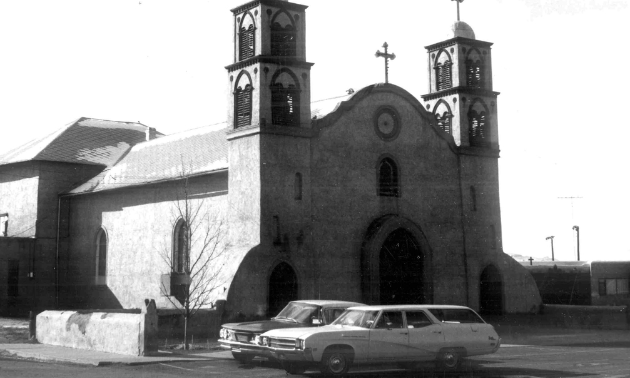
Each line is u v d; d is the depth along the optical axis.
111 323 25.17
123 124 53.97
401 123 36.75
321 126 34.00
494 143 39.97
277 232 32.16
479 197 38.94
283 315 22.45
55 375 18.97
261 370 20.34
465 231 38.09
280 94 33.19
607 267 53.31
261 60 32.59
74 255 45.34
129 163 45.03
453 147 38.44
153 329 23.86
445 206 37.72
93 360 22.31
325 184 33.84
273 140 32.56
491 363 22.27
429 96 40.59
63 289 45.56
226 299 30.38
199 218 36.59
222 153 37.66
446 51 40.34
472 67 40.41
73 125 50.91
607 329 36.59
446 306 20.33
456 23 40.41
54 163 46.34
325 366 18.56
